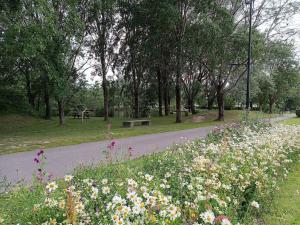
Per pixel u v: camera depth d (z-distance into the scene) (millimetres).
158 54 28547
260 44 25219
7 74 27781
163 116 36062
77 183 4391
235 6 27141
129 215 3041
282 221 4977
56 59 18656
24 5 15781
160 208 3316
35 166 8273
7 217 3400
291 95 67250
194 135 15812
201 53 26609
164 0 22594
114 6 25609
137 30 28188
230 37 24781
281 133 10922
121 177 4660
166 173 5023
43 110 35031
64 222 3018
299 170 8367
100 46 27500
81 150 11117
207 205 3602
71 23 19016
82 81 27234
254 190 5148
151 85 38312
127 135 16094
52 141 13656
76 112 34938
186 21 25375
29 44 15109
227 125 12984
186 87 38281
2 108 27609
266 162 6375
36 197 3947
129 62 30516
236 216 4227
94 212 3320
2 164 8617
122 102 37312
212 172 5133
